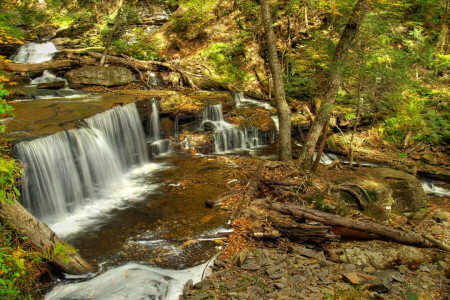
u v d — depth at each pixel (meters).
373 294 4.90
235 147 13.30
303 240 6.49
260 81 18.41
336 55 9.43
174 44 19.70
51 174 7.53
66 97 12.12
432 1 16.02
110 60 16.58
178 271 5.56
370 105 12.09
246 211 7.44
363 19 9.72
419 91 14.80
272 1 19.25
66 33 20.53
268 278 5.27
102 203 8.15
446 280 5.49
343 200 8.97
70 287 5.19
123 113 10.74
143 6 21.31
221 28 19.59
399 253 6.32
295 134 15.25
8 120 8.70
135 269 5.62
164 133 12.64
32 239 5.14
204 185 9.13
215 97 15.02
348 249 6.38
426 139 13.91
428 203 9.87
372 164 12.90
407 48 14.85
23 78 13.90
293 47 19.19
